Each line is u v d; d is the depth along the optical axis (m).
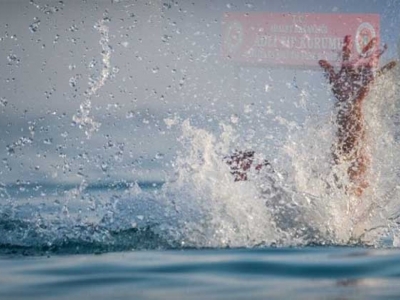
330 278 16.86
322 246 21.23
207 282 16.61
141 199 25.28
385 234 23.38
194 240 21.69
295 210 23.81
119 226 23.09
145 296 15.38
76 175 33.03
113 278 17.12
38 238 21.91
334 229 23.33
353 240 22.41
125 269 18.12
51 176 32.91
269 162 25.53
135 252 20.39
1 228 22.91
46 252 20.53
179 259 19.30
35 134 38.22
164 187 25.33
